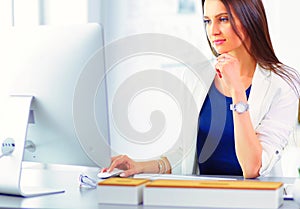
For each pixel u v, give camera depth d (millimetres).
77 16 3480
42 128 1760
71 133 1719
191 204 1475
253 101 2238
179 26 3867
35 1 3293
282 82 2229
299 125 3127
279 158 2102
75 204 1524
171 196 1486
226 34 2242
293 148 3137
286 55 3623
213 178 1894
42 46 1725
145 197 1504
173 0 3863
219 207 1459
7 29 1813
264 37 2238
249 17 2209
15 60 1764
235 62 2045
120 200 1521
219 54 2299
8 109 1718
